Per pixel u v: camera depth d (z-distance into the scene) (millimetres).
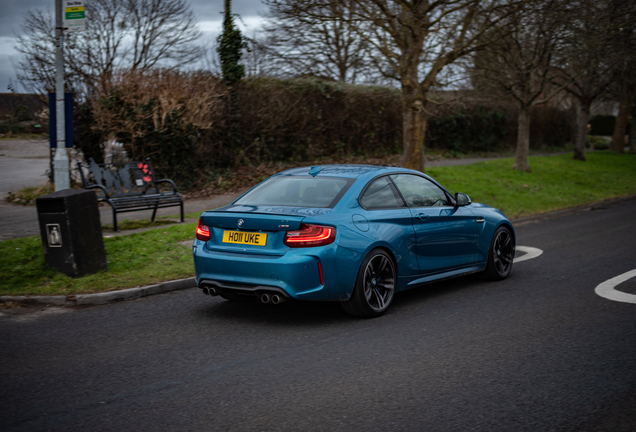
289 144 19953
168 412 3301
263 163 18422
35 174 18641
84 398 3510
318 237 4836
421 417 3223
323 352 4375
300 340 4684
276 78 19391
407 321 5246
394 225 5535
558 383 3723
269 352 4387
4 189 15086
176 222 10383
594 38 18312
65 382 3773
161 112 14570
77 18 8289
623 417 3205
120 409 3346
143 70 14695
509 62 20281
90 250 6629
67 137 8578
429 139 30797
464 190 16656
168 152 14945
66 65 14891
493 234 7000
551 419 3186
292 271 4754
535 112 39438
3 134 28656
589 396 3506
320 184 5512
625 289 6508
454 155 30484
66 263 6508
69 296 5930
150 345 4574
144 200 9734
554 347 4469
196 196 14516
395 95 24312
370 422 3162
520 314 5480
